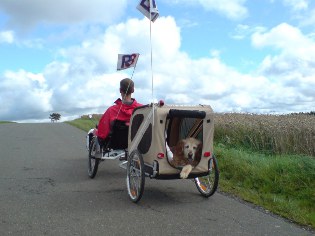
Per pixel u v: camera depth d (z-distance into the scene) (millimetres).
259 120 6320
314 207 3072
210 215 2779
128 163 3211
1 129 10289
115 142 3791
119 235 2332
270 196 3287
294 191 3365
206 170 3068
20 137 7793
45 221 2564
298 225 2641
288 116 7414
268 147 5555
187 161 3045
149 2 3123
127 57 3693
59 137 7840
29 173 4090
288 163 3844
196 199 3217
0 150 5754
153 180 3920
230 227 2529
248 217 2756
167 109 2924
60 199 3115
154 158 2918
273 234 2428
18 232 2346
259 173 3752
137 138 3125
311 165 3658
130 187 3164
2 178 3812
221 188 3547
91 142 3951
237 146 5750
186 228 2488
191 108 3023
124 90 3729
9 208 2834
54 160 4934
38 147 6168
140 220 2629
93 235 2322
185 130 3363
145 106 3078
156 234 2363
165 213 2805
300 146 5180
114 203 3045
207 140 3057
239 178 3861
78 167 4492
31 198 3121
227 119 6758
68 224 2512
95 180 3840
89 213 2764
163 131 2906
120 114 3713
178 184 3764
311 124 5496
